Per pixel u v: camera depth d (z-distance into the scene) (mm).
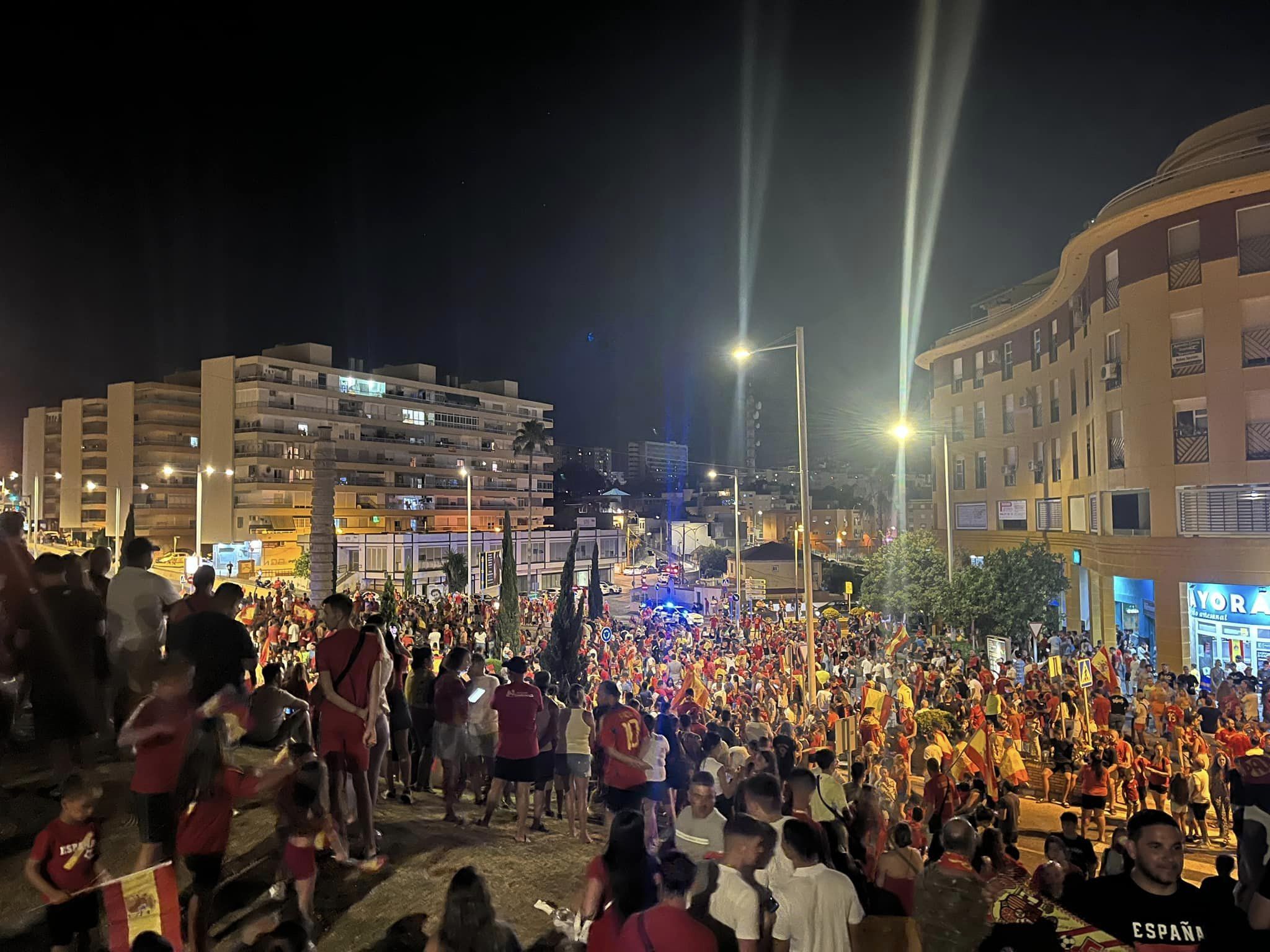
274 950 5230
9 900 6672
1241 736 14469
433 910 7258
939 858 6637
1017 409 46062
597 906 5332
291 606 26203
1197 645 26734
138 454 83688
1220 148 30125
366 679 8016
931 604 35531
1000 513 48250
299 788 6582
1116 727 17172
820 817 7711
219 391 82375
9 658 9141
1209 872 12609
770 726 15750
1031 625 28141
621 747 9039
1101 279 31719
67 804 5664
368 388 90938
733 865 5211
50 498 92875
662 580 76812
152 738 6336
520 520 108125
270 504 80812
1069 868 6547
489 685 10469
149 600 8977
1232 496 25938
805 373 19469
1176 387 27484
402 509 92438
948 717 17172
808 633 18141
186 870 6672
